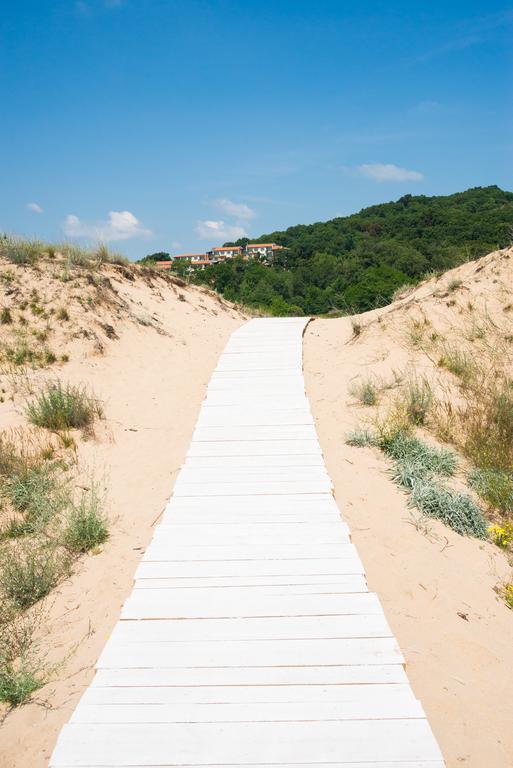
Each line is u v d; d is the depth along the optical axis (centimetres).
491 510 542
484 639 359
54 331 891
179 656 316
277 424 682
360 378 859
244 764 249
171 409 787
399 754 254
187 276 1666
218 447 618
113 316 1023
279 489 517
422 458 611
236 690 291
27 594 403
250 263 7819
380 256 5544
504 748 275
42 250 1118
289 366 931
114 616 374
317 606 358
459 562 448
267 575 390
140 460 633
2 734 286
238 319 1477
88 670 326
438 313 958
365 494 542
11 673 322
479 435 662
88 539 464
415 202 10025
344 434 687
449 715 294
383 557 440
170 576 392
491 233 5231
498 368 801
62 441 645
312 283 5725
